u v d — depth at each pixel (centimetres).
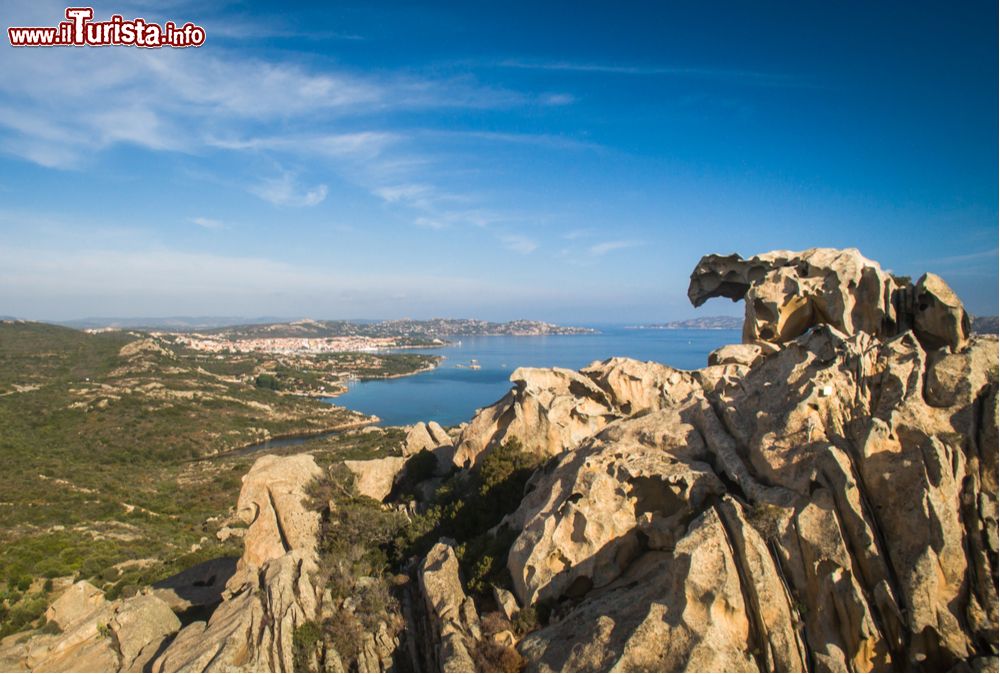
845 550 2008
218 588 4088
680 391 4138
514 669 2319
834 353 2536
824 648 1956
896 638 1903
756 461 2423
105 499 12338
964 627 1848
